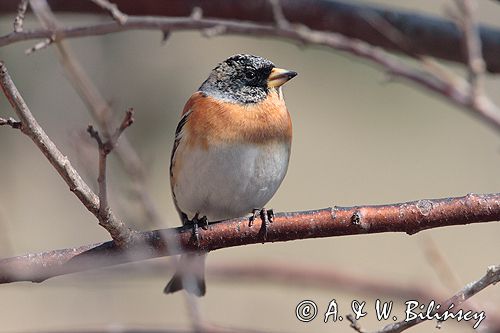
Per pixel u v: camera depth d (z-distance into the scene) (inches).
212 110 341.1
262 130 340.2
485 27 428.1
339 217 273.1
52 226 585.3
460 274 637.3
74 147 337.1
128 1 426.3
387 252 653.9
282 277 399.9
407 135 732.0
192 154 339.0
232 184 339.9
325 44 384.2
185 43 649.6
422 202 270.1
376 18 426.0
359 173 716.0
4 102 589.6
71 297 585.9
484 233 677.3
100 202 243.4
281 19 378.0
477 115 377.7
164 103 618.5
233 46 691.4
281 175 352.2
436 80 382.0
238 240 279.7
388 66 384.8
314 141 727.1
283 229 276.2
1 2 414.9
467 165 717.3
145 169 386.6
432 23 424.5
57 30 318.3
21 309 579.5
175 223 623.5
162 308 584.1
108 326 350.0
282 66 724.7
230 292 575.2
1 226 380.8
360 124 735.1
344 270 401.1
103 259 262.7
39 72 478.9
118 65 569.3
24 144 613.9
